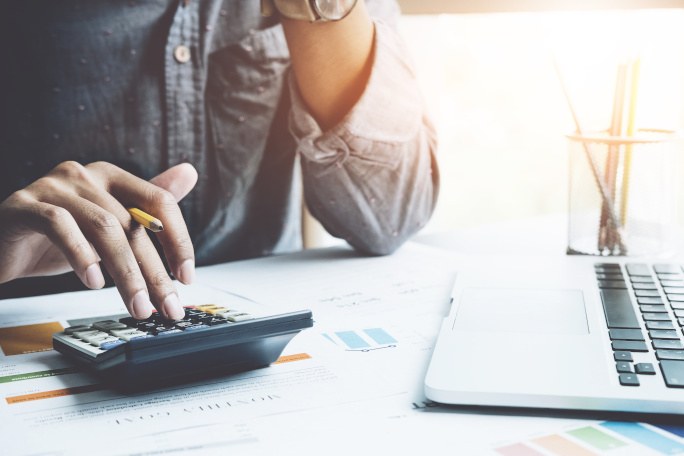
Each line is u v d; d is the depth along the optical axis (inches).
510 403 17.4
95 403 18.6
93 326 22.1
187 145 37.8
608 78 41.7
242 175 38.8
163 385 19.6
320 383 19.7
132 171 37.5
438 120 55.7
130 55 36.6
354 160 32.8
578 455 15.5
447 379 18.0
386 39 33.2
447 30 54.6
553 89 55.3
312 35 31.7
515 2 39.5
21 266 26.4
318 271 31.9
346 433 16.8
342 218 33.8
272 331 20.0
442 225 60.0
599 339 20.2
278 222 40.3
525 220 41.5
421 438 16.4
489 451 15.8
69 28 35.7
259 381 19.9
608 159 30.7
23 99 36.0
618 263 28.2
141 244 22.9
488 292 24.8
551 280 26.0
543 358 19.0
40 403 18.6
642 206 30.9
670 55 40.5
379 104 32.4
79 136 36.7
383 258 34.0
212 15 37.1
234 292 29.0
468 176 58.7
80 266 21.7
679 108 41.3
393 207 33.8
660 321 21.5
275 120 39.2
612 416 17.3
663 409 16.7
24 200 23.9
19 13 35.3
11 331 24.4
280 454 15.8
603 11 38.6
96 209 23.0
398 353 21.9
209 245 38.7
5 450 16.1
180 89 37.2
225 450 16.0
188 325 20.2
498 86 56.1
